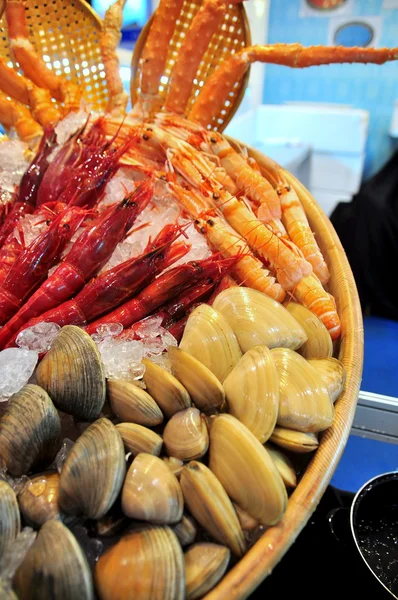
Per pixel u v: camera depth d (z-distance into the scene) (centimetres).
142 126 69
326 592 40
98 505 32
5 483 33
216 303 48
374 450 58
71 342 39
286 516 34
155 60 74
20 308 50
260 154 72
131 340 45
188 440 35
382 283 91
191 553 32
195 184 64
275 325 45
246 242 58
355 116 129
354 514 41
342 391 44
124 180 63
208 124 75
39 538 30
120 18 76
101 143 64
